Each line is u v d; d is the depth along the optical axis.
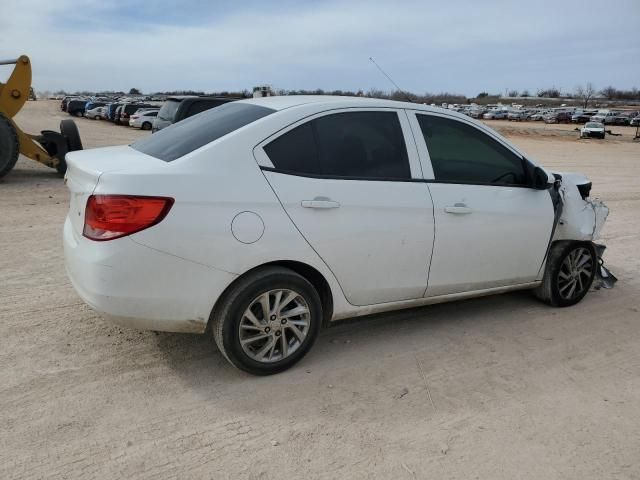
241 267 3.26
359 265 3.67
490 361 3.90
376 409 3.26
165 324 3.24
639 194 12.66
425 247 3.90
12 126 10.81
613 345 4.26
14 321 4.18
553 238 4.75
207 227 3.15
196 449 2.84
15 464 2.66
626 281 5.86
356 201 3.59
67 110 49.38
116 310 3.13
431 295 4.11
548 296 4.88
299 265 3.51
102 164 3.32
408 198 3.79
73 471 2.63
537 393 3.52
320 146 3.56
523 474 2.76
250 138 3.37
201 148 3.30
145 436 2.92
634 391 3.59
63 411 3.10
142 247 3.05
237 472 2.69
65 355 3.71
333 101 3.75
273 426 3.06
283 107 3.63
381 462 2.81
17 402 3.15
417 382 3.58
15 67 11.16
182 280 3.16
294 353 3.58
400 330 4.34
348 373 3.65
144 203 3.04
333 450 2.88
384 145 3.80
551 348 4.15
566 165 20.64
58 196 9.46
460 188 4.06
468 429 3.11
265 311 3.41
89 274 3.10
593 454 2.94
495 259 4.32
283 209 3.35
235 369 3.63
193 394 3.33
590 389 3.60
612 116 74.69
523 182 4.46
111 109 40.72
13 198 9.05
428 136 4.00
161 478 2.63
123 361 3.67
